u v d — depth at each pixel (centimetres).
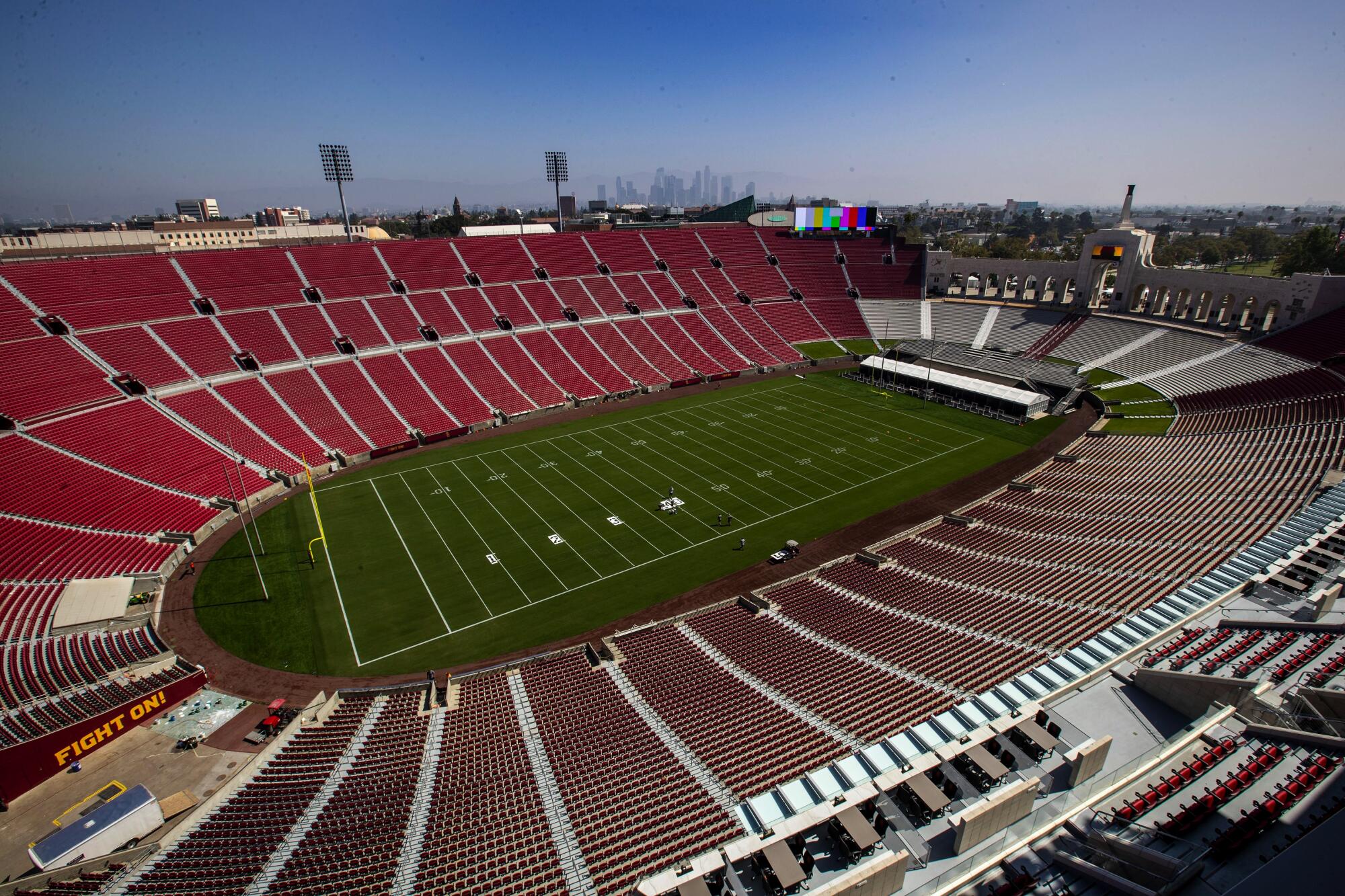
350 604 4169
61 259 7169
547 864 2109
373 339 7662
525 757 2769
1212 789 1767
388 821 2412
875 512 5209
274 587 4347
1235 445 5331
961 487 5628
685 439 6806
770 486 5684
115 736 3111
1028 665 2847
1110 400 7262
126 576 4281
